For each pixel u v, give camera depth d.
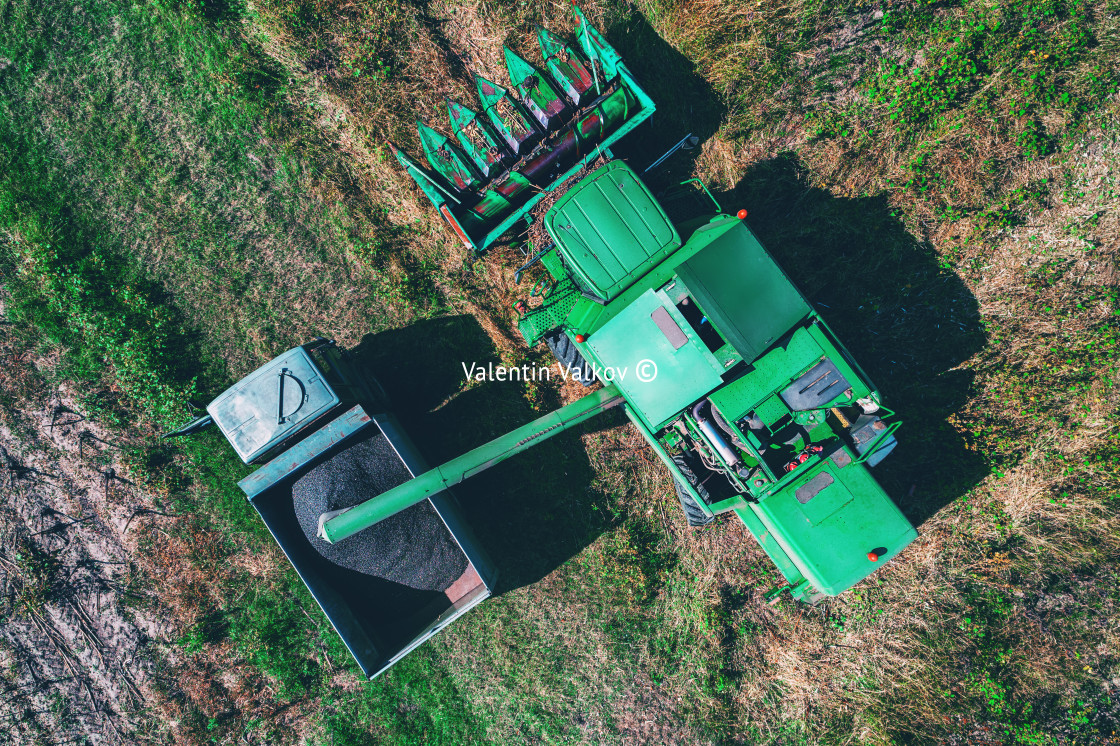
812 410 6.16
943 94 7.29
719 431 6.27
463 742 8.30
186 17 7.83
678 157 7.80
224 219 8.12
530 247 7.57
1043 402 7.52
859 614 8.01
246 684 8.31
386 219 8.06
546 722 8.27
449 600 7.44
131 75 8.00
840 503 6.18
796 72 7.54
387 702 8.31
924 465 7.79
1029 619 7.76
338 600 6.94
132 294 8.05
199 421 7.50
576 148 7.04
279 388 6.45
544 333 6.79
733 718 8.12
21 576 8.25
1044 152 7.30
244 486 6.42
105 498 8.27
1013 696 7.68
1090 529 7.62
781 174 7.69
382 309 8.15
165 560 8.30
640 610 8.20
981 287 7.60
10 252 8.09
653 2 7.61
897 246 7.61
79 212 8.09
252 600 8.32
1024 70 7.23
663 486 8.12
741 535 8.07
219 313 8.16
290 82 7.93
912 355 7.71
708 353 6.06
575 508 8.16
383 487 6.98
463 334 8.11
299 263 8.14
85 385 8.18
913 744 7.82
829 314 7.73
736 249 6.00
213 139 8.05
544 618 8.27
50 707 8.34
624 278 6.22
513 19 7.75
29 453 8.26
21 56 8.00
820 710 8.04
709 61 7.58
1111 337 7.34
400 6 7.77
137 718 8.35
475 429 8.15
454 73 7.88
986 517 7.82
